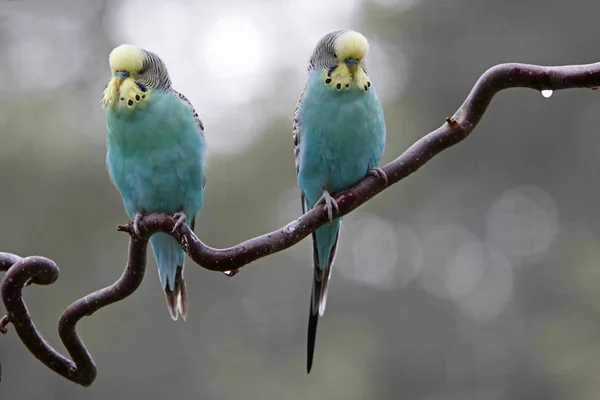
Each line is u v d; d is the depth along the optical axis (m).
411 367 19.19
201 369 16.95
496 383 19.16
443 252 20.09
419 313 19.58
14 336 17.38
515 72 4.28
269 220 17.08
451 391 19.11
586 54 20.42
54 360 4.46
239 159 17.34
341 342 18.41
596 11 20.52
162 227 4.22
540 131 21.14
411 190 20.39
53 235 16.84
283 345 17.45
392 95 20.52
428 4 20.77
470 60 20.41
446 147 4.54
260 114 17.95
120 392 16.69
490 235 20.67
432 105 20.48
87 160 17.19
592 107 20.81
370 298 19.16
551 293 19.50
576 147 20.95
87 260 16.89
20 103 17.67
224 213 16.92
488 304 20.05
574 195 20.78
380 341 19.02
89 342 16.64
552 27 20.55
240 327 17.41
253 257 4.17
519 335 19.42
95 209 17.00
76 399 17.05
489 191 20.98
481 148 21.31
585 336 18.23
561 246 20.09
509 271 20.31
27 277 4.22
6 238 16.64
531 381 18.94
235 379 16.94
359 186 4.57
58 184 16.92
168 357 16.91
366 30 20.59
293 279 17.62
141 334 16.84
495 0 20.66
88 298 4.41
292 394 17.09
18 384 17.27
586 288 18.89
